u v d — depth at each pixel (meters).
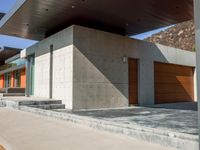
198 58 4.41
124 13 12.83
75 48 12.37
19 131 7.18
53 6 11.61
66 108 12.51
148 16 13.39
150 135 5.65
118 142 5.68
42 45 15.55
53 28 15.45
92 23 14.48
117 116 9.59
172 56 18.39
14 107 12.75
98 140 5.90
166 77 17.86
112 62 13.94
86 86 12.61
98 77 13.17
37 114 10.52
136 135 6.00
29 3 11.17
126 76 14.62
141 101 15.43
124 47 14.72
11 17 13.16
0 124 8.37
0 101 14.95
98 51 13.31
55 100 12.80
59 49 13.51
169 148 5.12
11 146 5.48
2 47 26.88
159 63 17.41
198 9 4.45
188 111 11.64
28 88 17.72
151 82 16.31
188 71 20.19
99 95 13.11
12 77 26.66
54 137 6.30
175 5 11.81
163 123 7.68
